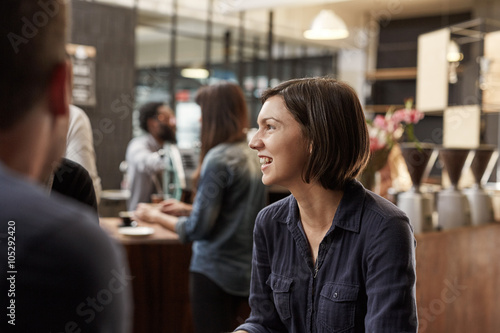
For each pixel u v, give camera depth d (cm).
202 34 891
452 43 614
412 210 288
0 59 53
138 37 1003
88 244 51
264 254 134
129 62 650
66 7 58
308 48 1036
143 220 263
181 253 270
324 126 115
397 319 110
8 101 54
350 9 966
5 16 53
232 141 227
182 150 374
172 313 268
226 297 221
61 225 51
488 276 332
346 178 120
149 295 264
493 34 527
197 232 220
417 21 937
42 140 56
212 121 228
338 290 119
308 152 118
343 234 120
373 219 117
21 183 52
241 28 878
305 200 122
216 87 229
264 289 134
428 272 287
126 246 258
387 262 113
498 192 354
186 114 960
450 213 310
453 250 302
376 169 296
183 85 968
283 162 119
